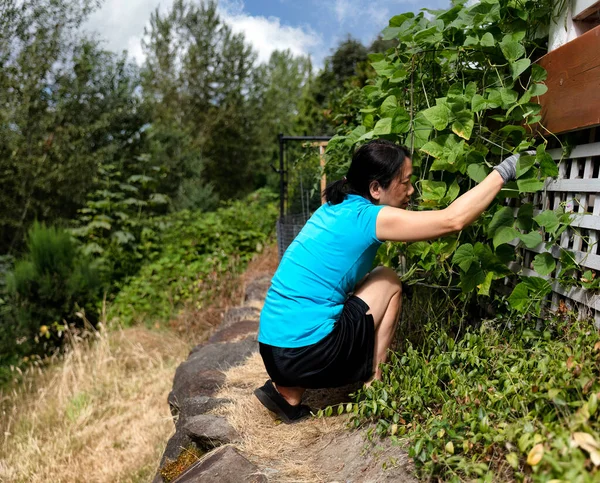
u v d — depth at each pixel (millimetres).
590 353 1691
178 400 3082
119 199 10516
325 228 2080
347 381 2148
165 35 22219
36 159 10562
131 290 7191
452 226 1922
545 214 2068
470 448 1540
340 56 14609
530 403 1587
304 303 2084
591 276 1971
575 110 1948
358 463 1850
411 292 2805
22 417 4383
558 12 2229
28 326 6105
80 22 11000
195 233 8328
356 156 2125
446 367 1966
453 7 2373
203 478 2033
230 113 22547
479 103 2182
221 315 6270
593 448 1156
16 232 10609
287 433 2238
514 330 2299
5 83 10227
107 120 12195
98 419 4137
